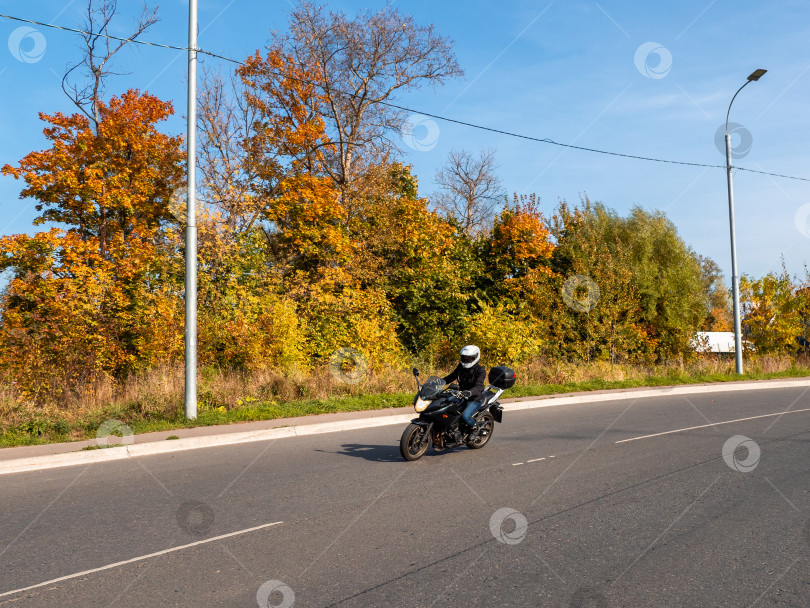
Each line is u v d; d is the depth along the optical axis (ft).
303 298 65.05
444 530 18.92
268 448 32.81
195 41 39.42
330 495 23.15
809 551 16.90
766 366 83.15
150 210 79.82
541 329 76.95
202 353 54.29
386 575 15.42
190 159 38.91
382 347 63.72
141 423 36.78
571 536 18.25
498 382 32.94
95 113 79.00
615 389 59.67
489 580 15.06
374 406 45.44
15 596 14.30
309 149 86.94
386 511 21.03
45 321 50.34
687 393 61.82
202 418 37.99
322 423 38.34
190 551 17.22
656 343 89.92
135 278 64.23
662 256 97.09
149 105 79.15
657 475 25.79
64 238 68.54
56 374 45.83
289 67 86.22
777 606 13.57
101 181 74.49
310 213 79.36
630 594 14.19
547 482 24.84
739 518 19.88
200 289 60.39
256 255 66.85
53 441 32.27
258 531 18.97
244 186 77.87
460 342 72.28
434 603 13.76
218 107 82.28
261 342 54.75
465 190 147.74
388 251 82.79
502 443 33.68
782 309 90.43
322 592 14.42
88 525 19.63
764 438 34.42
